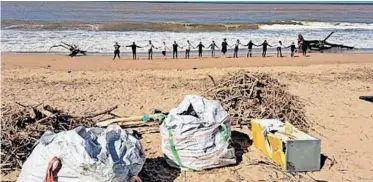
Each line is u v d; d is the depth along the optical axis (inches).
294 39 1622.8
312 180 374.0
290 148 380.5
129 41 1453.0
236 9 5103.3
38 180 307.1
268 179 371.9
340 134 502.0
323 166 404.8
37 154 320.5
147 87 732.7
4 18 2625.5
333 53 1349.7
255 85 530.6
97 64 1019.9
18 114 437.4
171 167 389.1
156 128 498.6
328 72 919.7
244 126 497.0
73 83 756.6
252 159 411.2
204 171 382.0
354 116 578.9
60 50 1263.5
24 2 6978.4
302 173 387.9
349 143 472.1
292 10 5059.1
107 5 6063.0
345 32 1952.5
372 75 900.6
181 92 696.4
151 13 3747.5
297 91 721.6
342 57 1236.5
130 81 783.7
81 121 465.1
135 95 670.5
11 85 729.0
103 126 464.8
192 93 689.6
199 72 893.2
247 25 2016.5
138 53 1242.6
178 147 379.6
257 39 1590.8
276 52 1323.8
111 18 2856.8
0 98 631.2
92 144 319.6
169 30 1797.5
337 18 3368.6
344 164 412.5
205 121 385.1
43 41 1413.6
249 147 442.9
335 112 596.7
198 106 404.8
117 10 4271.7
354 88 762.2
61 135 325.4
